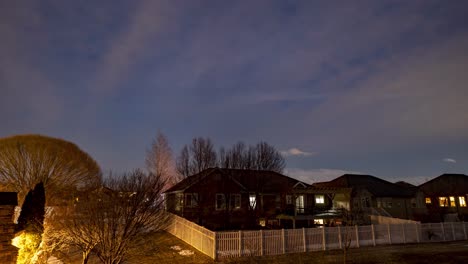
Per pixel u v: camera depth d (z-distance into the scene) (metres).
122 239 13.03
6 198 11.55
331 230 22.69
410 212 51.09
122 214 13.20
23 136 25.16
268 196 39.03
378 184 53.78
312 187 38.31
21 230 13.77
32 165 24.14
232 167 38.59
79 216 13.57
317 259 19.20
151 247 20.02
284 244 20.66
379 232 24.89
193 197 36.28
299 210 36.22
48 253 14.62
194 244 21.36
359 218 34.97
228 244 19.23
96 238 12.95
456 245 24.94
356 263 18.48
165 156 43.59
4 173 23.70
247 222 35.78
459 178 58.34
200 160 39.22
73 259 16.80
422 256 20.38
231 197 37.03
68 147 26.05
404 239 25.73
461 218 49.06
